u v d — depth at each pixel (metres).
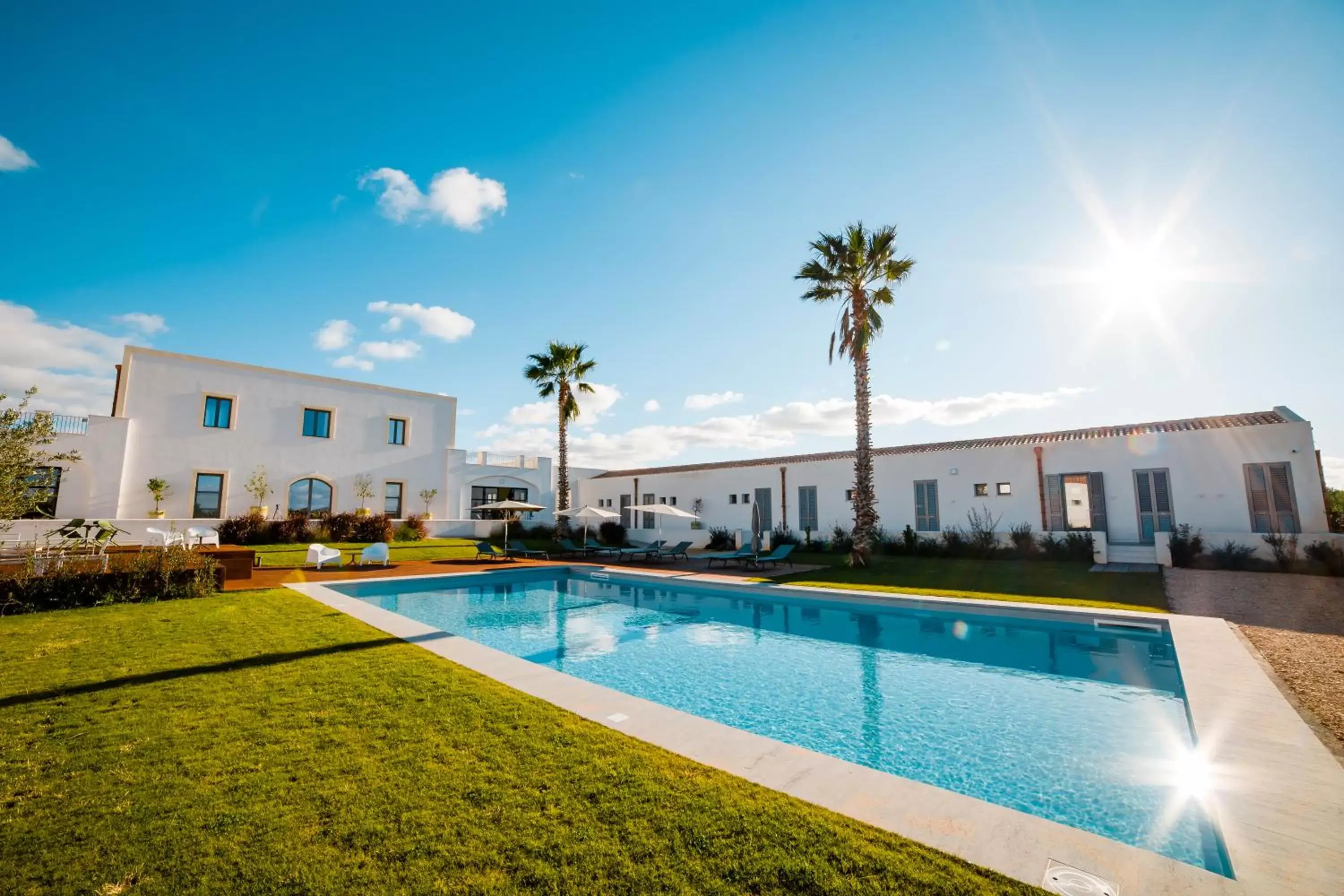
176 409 22.23
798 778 3.31
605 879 2.35
